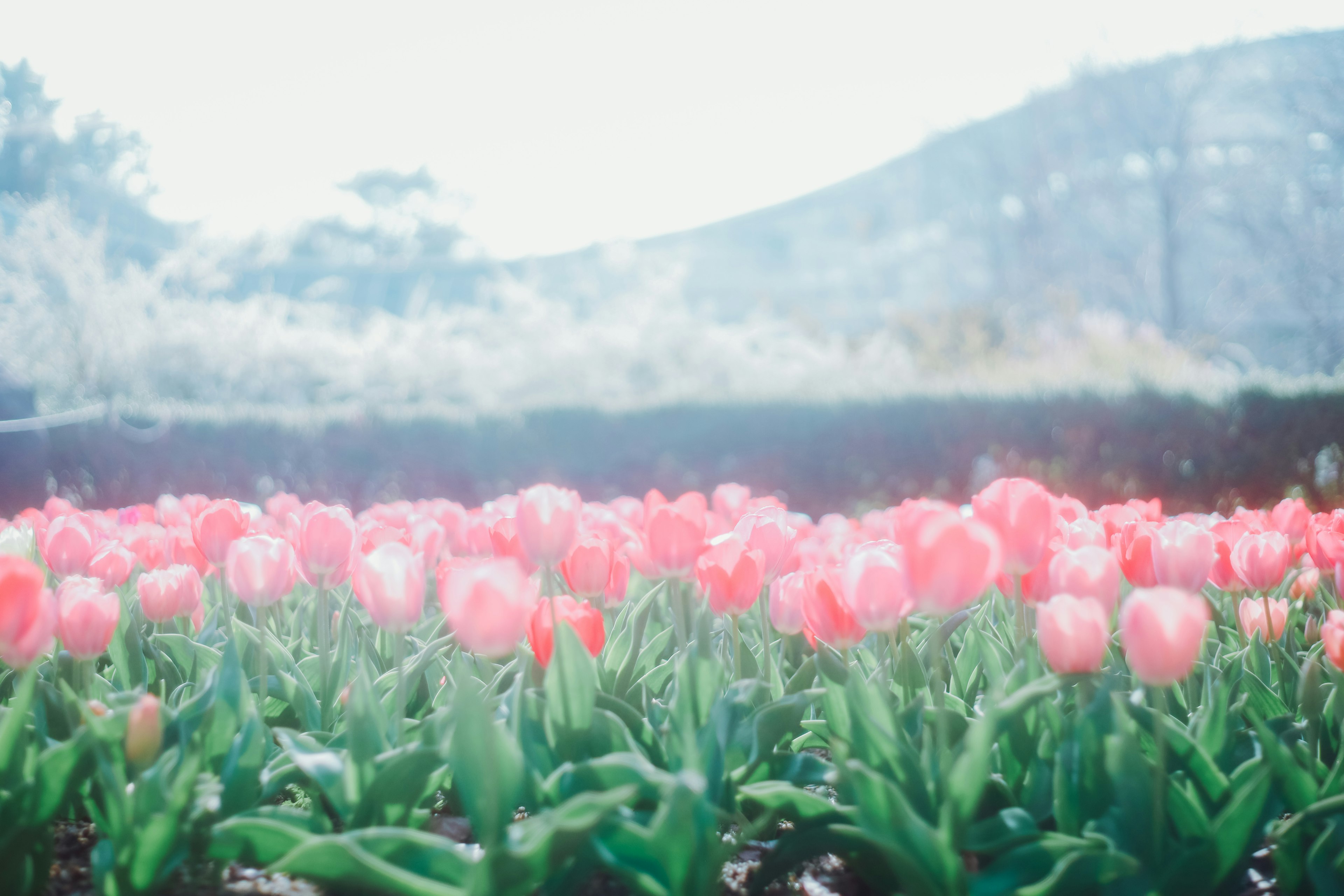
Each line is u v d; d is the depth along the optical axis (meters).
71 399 8.03
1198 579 1.17
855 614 1.11
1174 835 1.06
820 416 6.24
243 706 1.13
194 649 1.31
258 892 1.10
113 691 1.28
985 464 6.04
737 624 1.28
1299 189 15.27
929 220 19.27
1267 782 1.01
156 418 6.49
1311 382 5.76
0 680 1.28
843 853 1.08
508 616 1.01
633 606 1.44
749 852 1.19
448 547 1.68
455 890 0.96
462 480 6.38
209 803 1.06
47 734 1.19
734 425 6.30
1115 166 16.84
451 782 1.20
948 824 1.00
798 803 1.07
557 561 1.16
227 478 6.43
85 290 8.58
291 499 1.86
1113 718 1.06
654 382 9.89
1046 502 1.12
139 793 1.04
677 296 11.76
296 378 10.37
